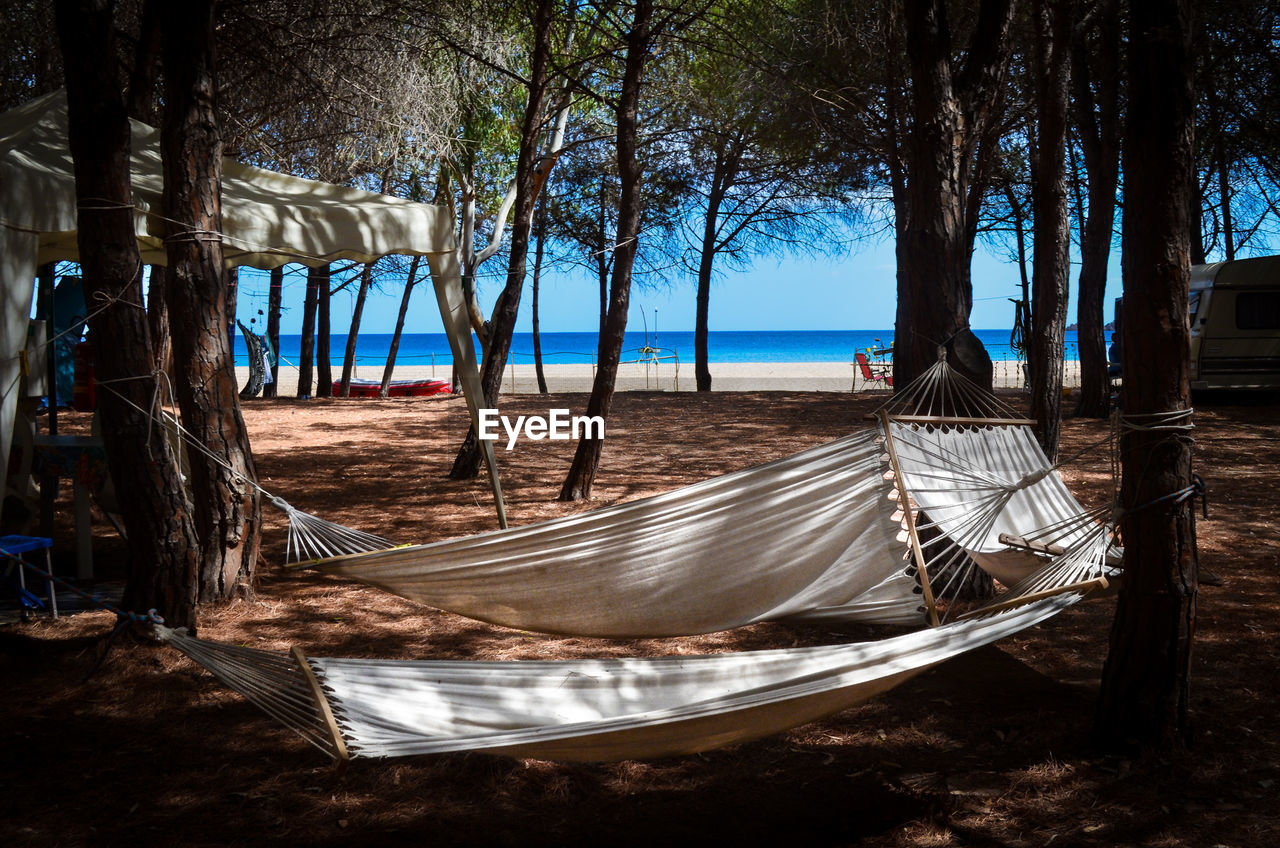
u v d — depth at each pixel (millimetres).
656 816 3514
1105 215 14383
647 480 10148
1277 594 6027
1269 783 3562
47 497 6477
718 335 152875
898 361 13664
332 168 11172
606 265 23781
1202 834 3240
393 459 11766
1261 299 16141
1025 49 12172
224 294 5773
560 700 3299
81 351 7066
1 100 10031
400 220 7102
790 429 14031
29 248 5039
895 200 13695
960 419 5082
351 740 2781
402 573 4484
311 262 7473
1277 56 14688
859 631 5645
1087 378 14781
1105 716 3924
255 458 11695
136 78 7133
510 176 19469
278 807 3539
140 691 4602
